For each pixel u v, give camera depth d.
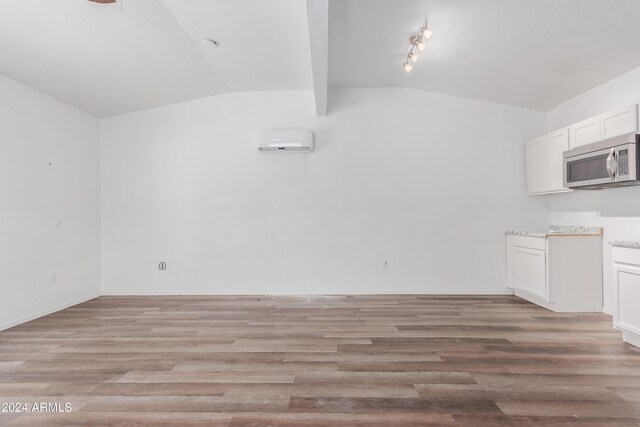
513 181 4.63
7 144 3.44
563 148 3.83
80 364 2.52
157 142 4.76
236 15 2.85
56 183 4.04
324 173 4.71
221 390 2.14
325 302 4.29
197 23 2.96
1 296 3.34
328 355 2.65
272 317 3.66
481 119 4.66
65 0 2.47
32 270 3.69
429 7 2.77
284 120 4.73
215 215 4.76
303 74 4.18
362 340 2.97
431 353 2.67
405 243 4.68
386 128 4.70
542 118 4.64
